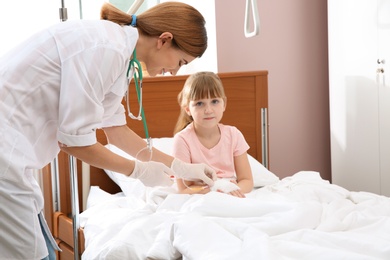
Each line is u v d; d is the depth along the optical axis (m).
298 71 3.38
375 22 2.81
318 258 1.34
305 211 1.65
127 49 1.48
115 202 2.16
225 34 3.18
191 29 1.59
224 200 1.79
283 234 1.51
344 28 3.06
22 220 1.35
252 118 2.86
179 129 2.44
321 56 3.43
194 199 1.89
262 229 1.58
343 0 3.05
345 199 2.03
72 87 1.37
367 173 2.97
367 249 1.40
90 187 2.59
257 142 2.87
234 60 3.22
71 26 1.43
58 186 2.51
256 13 2.39
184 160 2.27
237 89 2.83
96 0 3.02
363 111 2.96
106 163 1.52
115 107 1.58
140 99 1.65
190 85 2.24
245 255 1.34
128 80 1.58
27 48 1.40
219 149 2.31
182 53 1.61
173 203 1.92
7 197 1.33
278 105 3.37
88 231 1.93
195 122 2.28
